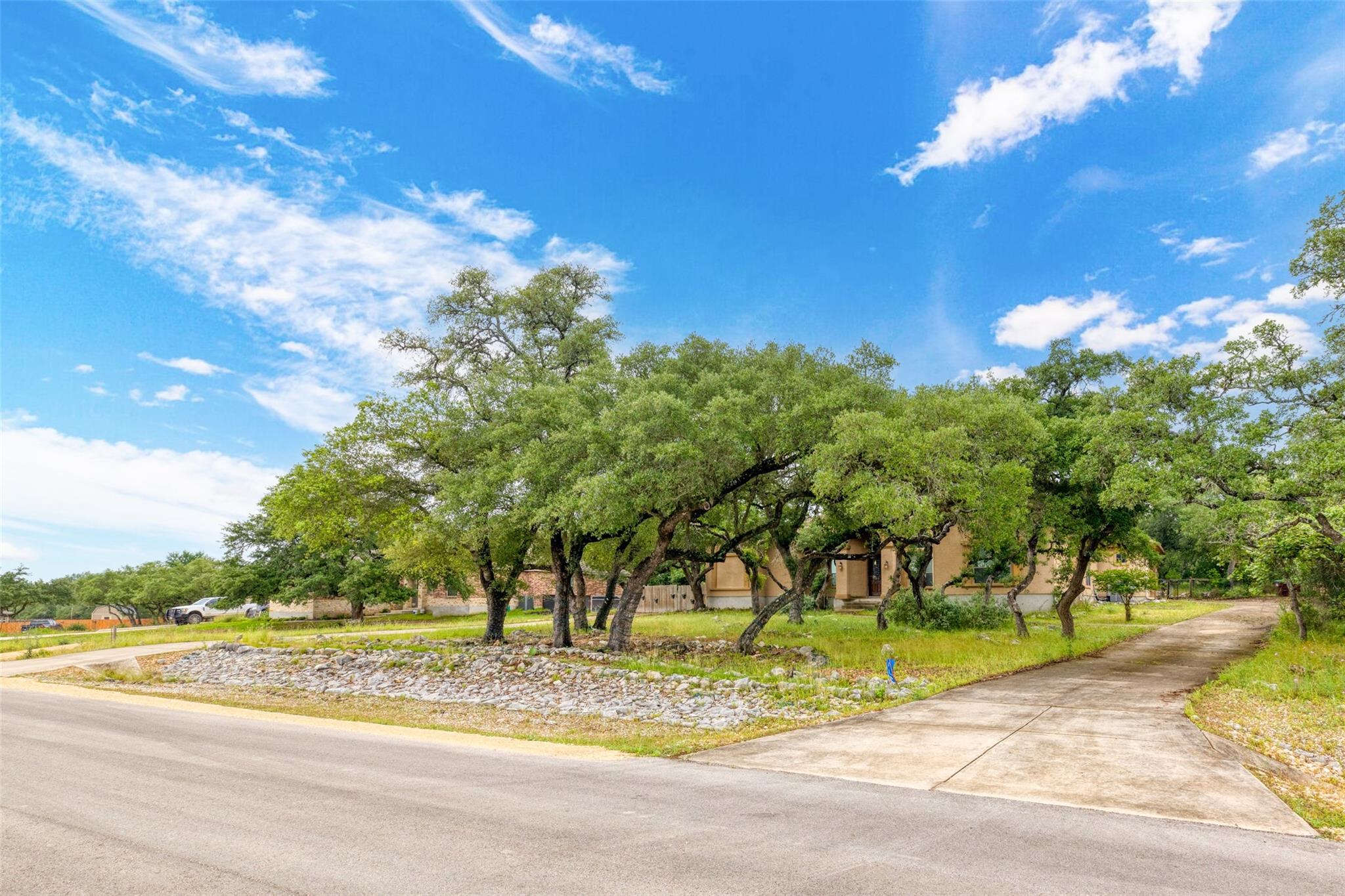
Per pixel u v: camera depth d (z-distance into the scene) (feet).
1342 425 53.26
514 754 33.91
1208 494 58.70
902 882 17.21
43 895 16.51
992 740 34.50
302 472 76.79
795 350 70.23
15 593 239.91
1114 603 163.73
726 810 23.52
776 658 72.08
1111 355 86.69
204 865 18.43
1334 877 17.70
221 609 157.58
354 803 24.39
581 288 94.79
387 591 149.79
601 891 16.69
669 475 60.13
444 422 75.87
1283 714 43.29
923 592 124.47
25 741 36.73
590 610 168.04
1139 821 22.25
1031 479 80.28
